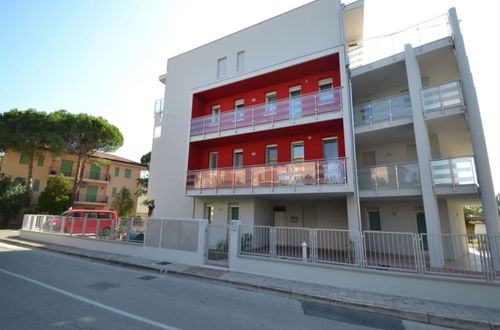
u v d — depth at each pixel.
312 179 10.53
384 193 10.35
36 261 9.41
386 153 12.75
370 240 6.99
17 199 22.17
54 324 4.17
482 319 4.85
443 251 6.29
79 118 24.34
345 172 10.00
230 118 13.40
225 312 5.12
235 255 8.36
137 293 6.11
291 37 13.52
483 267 5.68
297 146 13.09
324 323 4.80
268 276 7.68
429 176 9.40
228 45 15.69
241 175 12.27
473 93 8.95
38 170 26.69
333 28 12.42
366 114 11.39
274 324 4.64
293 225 14.27
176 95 17.25
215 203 14.38
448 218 10.89
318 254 7.34
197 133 14.34
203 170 13.51
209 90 14.73
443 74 11.91
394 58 10.99
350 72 11.87
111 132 25.91
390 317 5.24
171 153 16.56
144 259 9.99
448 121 9.99
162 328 4.21
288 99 11.99
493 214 8.05
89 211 17.25
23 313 4.59
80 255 10.68
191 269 8.47
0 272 7.52
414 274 6.08
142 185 32.72
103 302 5.35
